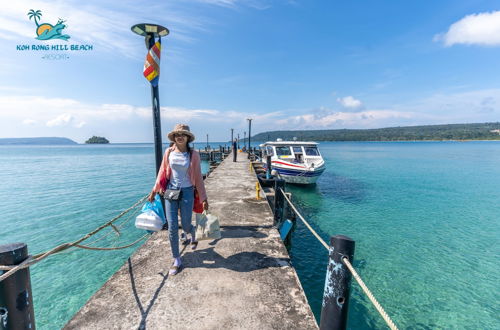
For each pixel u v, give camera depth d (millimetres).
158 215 3305
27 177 21219
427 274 5750
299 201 12523
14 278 1441
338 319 1842
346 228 8719
